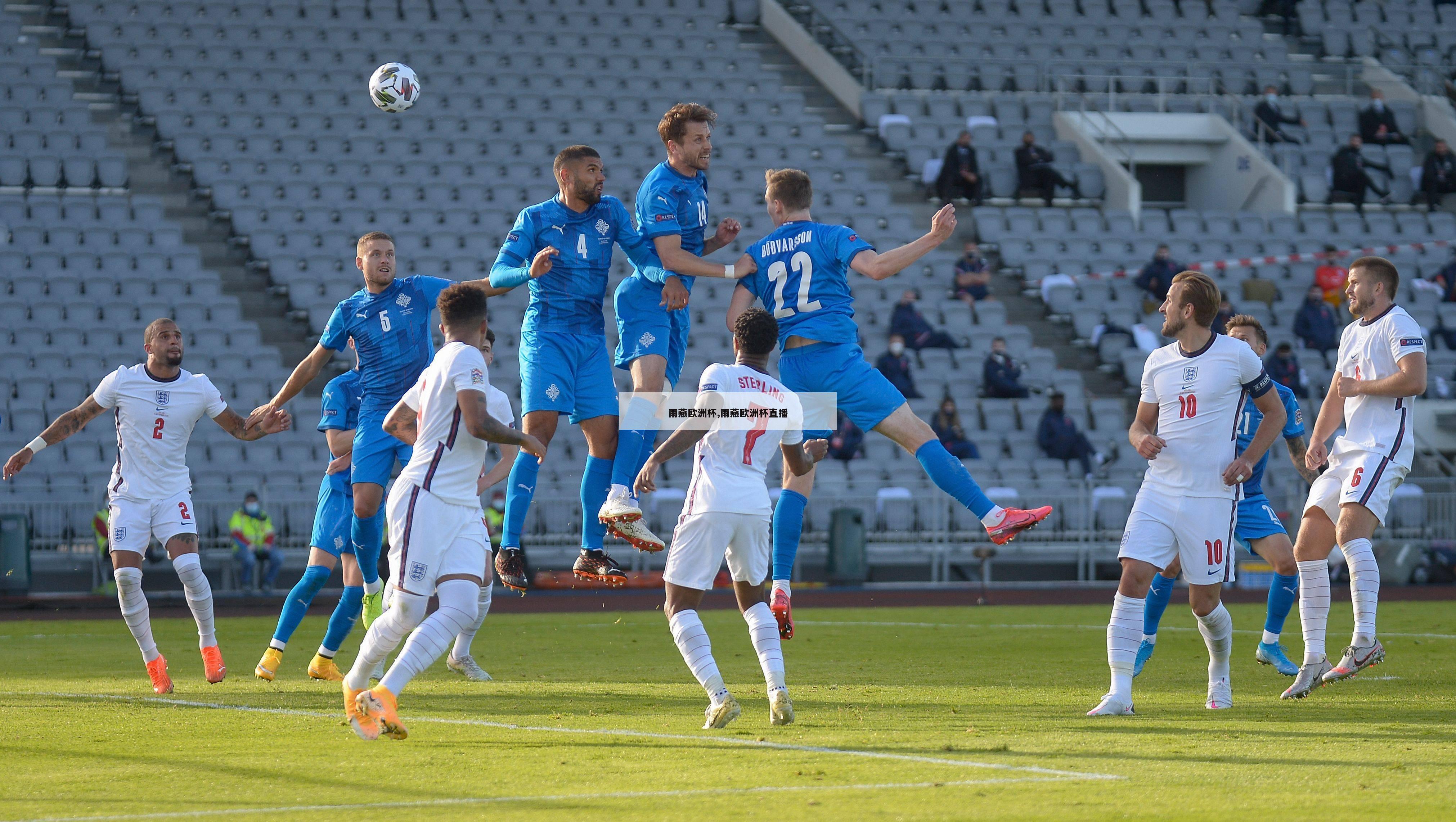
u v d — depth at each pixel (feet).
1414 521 230.89
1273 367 246.47
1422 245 301.43
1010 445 241.76
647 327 97.04
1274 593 104.73
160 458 101.19
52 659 126.21
